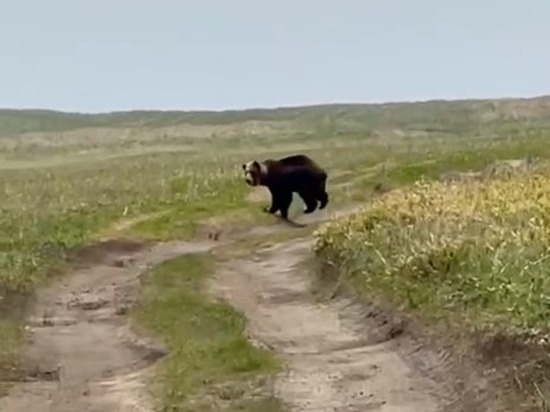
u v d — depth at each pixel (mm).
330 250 23656
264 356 15164
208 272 25172
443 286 16625
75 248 28562
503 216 20469
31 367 16094
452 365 13484
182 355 15602
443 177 42250
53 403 13953
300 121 175625
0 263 24547
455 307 15312
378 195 40938
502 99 176750
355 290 19797
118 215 36750
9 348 17062
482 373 12586
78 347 17547
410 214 23141
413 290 17062
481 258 17047
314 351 16016
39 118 199125
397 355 15086
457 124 154250
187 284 23094
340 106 196375
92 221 34312
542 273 14969
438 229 20250
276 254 28328
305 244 29594
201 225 34656
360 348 15977
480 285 15477
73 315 20500
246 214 37094
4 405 13930
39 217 35312
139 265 27578
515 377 11891
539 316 13016
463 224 20094
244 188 44906
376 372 14250
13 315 20250
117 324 19328
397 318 16656
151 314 19359
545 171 30016
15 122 191750
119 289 23438
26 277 23391
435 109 176250
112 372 15727
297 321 18766
